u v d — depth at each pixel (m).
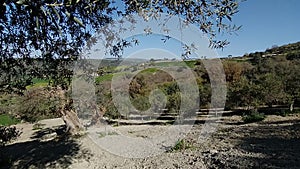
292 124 18.38
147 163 10.30
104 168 9.96
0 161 10.20
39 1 2.66
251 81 25.33
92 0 3.06
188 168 9.13
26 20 4.36
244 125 19.81
